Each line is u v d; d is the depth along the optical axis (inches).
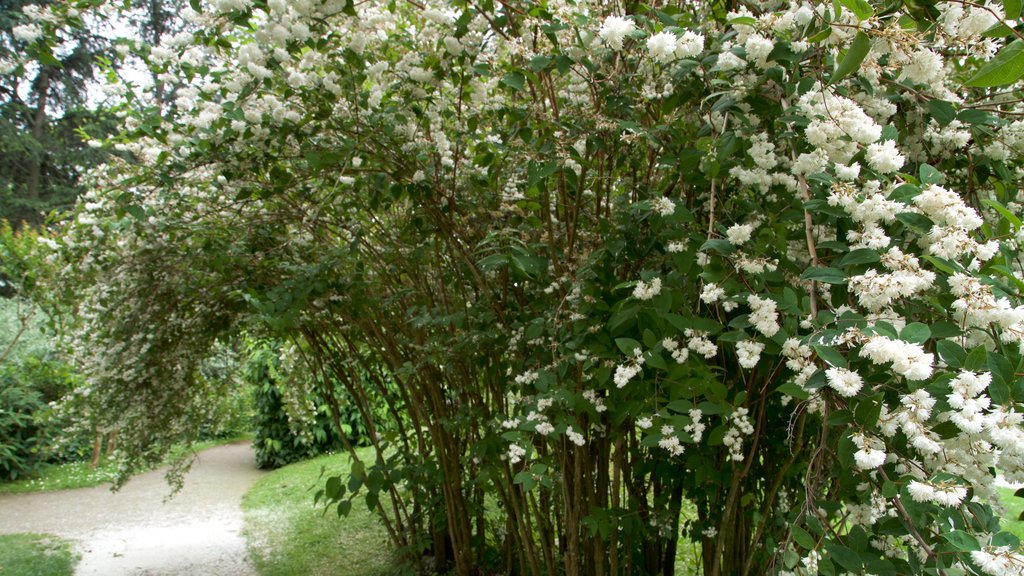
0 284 276.8
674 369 62.6
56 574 158.6
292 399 181.5
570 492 103.1
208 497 245.6
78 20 80.5
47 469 294.5
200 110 92.4
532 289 101.4
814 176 51.5
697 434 61.9
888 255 46.8
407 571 142.3
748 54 57.8
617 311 71.3
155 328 126.4
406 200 118.6
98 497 248.2
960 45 55.0
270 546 177.9
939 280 45.5
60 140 473.7
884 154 49.8
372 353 149.4
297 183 104.7
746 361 52.7
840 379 42.0
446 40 83.6
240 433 394.6
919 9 51.5
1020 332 41.6
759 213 66.2
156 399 132.0
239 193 102.8
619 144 81.6
